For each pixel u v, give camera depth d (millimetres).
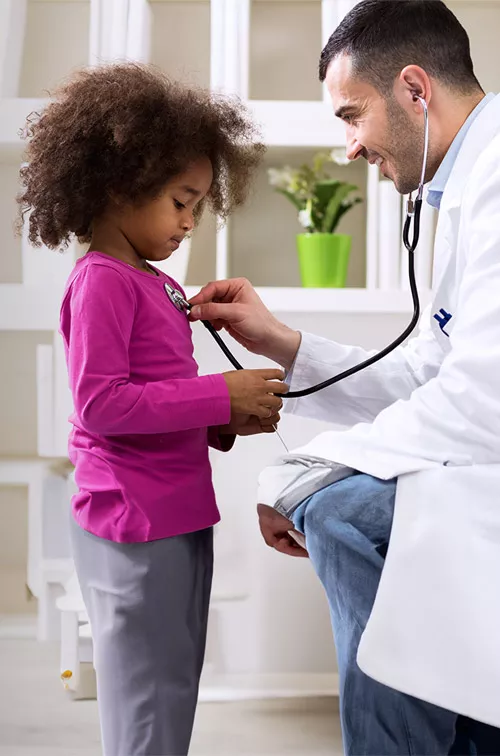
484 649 996
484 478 1057
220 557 1753
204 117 1186
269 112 1814
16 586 2057
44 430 1830
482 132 1233
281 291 1787
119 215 1140
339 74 1311
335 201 1924
